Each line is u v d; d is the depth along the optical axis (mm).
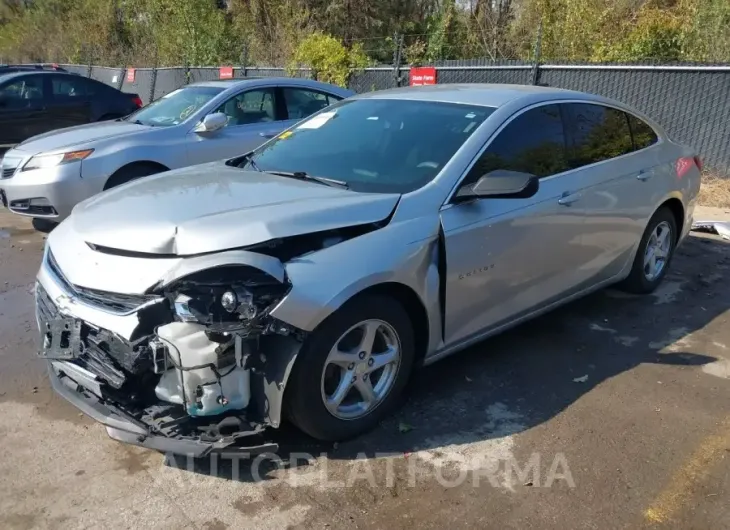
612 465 3191
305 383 3002
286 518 2793
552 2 13930
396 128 4129
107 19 28578
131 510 2824
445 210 3527
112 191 3818
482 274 3713
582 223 4363
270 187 3586
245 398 2910
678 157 5410
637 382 4000
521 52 16594
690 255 6590
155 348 2785
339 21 22297
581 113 4574
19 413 3553
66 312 3084
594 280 4742
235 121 7711
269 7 21219
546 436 3418
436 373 4059
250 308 2775
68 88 13242
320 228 3098
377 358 3326
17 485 2969
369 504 2887
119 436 2961
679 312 5125
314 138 4395
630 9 13711
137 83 20938
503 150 3928
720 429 3514
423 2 23453
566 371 4121
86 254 3133
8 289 5453
